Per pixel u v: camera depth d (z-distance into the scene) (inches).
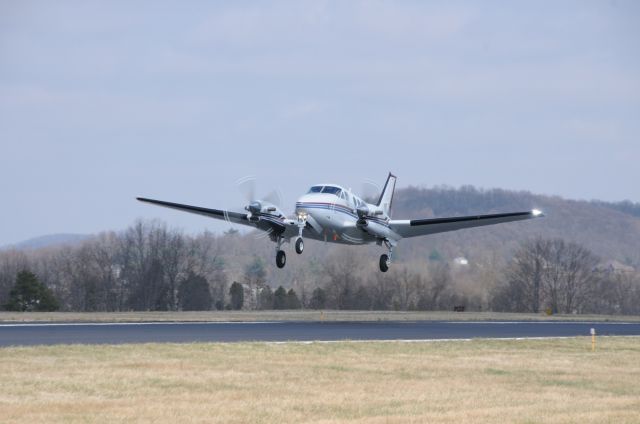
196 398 2856.8
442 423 2514.8
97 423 2422.5
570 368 3969.0
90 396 2844.5
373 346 4682.6
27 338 4751.5
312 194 6540.4
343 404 2805.1
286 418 2556.6
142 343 4483.3
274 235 6569.9
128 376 3284.9
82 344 4360.2
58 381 3125.0
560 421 2581.2
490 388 3238.2
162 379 3240.7
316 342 4773.6
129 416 2519.7
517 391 3174.2
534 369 3887.8
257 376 3393.2
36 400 2751.0
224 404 2755.9
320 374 3503.9
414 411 2706.7
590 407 2832.2
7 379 3154.5
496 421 2564.0
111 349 4128.9
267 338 5068.9
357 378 3417.8
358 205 6781.5
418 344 4904.0
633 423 2568.9
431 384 3309.5
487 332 6274.6
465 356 4377.5
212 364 3710.6
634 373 3799.2
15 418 2469.2
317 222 6476.4
